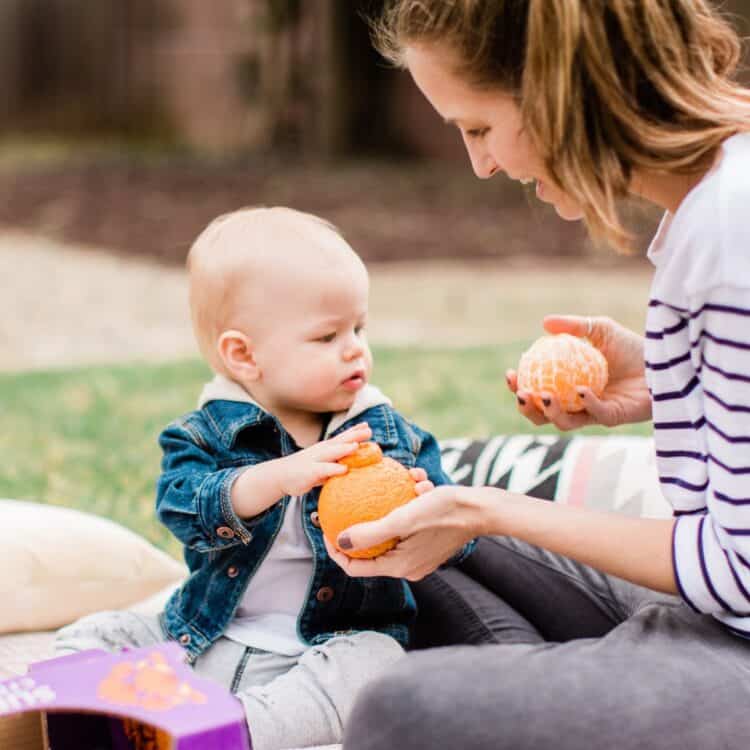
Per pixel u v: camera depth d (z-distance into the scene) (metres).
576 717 1.77
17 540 2.99
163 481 2.38
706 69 1.95
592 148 1.92
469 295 9.21
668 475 2.05
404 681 1.77
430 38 1.97
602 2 1.86
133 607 3.04
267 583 2.41
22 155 17.50
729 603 1.92
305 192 13.80
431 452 2.55
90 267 10.34
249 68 16.94
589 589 2.59
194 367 6.62
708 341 1.87
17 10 19.39
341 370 2.36
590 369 2.34
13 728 2.05
